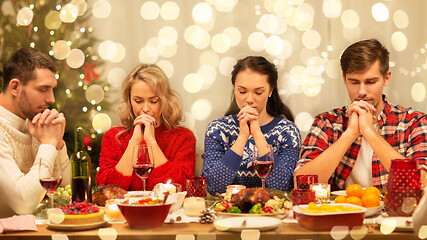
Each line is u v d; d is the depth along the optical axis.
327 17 3.21
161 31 3.27
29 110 2.25
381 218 1.55
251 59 2.63
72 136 3.10
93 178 3.11
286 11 3.21
